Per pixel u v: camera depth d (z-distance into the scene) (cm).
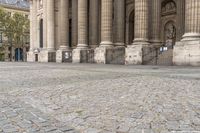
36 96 735
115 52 3384
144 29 2838
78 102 652
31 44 5825
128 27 4600
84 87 907
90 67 2258
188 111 552
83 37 3959
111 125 457
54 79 1181
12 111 557
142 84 980
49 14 4766
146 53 2806
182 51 2275
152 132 418
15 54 8425
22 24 8062
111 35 3422
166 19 4525
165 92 793
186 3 2302
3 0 8625
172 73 1449
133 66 2384
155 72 1548
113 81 1081
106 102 649
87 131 424
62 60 4400
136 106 603
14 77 1291
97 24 4244
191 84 973
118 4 3831
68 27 4566
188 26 2275
